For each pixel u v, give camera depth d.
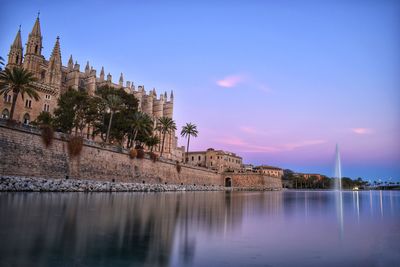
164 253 12.54
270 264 11.39
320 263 11.65
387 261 12.02
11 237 13.92
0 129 42.69
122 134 86.00
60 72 113.31
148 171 76.69
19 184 42.16
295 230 19.14
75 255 11.70
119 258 11.59
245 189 139.00
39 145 48.38
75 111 73.31
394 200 64.75
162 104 156.62
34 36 111.94
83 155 57.00
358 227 20.81
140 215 23.56
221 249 13.52
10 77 49.62
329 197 79.12
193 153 189.75
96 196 43.19
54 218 19.62
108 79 132.00
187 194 67.88
